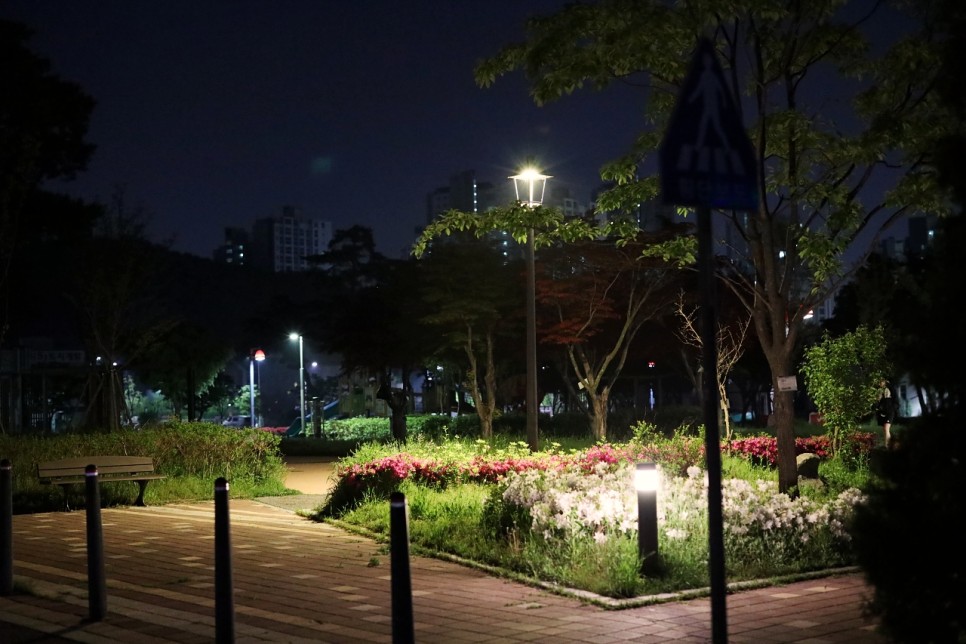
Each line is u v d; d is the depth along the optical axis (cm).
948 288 480
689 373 3578
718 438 491
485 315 3098
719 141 509
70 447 1945
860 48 1355
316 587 957
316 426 4797
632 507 1048
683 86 502
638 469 934
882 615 516
